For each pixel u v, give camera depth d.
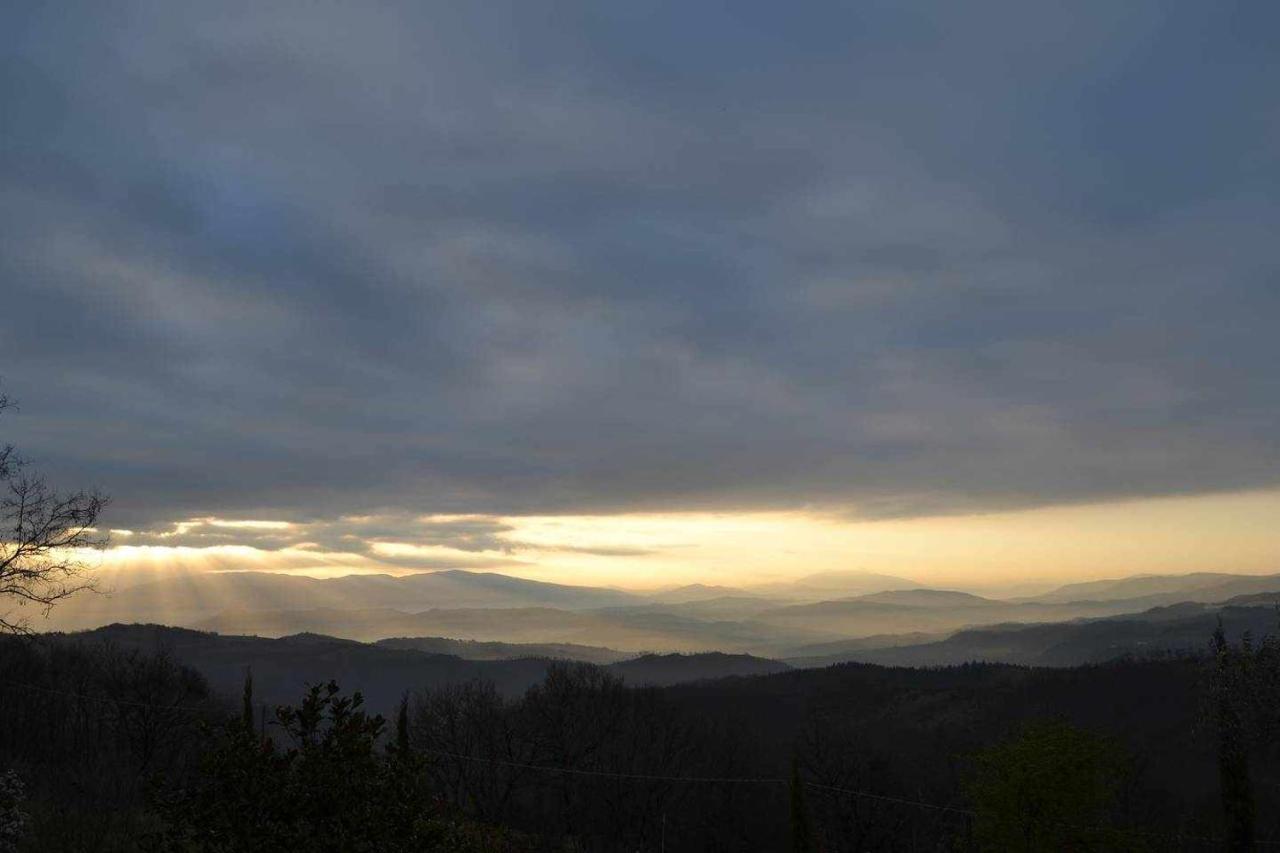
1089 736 39.06
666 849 72.44
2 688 59.50
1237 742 35.06
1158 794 70.31
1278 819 49.06
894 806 70.12
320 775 10.59
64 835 24.38
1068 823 37.44
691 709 115.38
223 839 10.38
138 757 57.25
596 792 71.88
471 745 71.31
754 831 74.69
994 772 39.44
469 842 12.44
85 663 71.69
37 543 30.67
